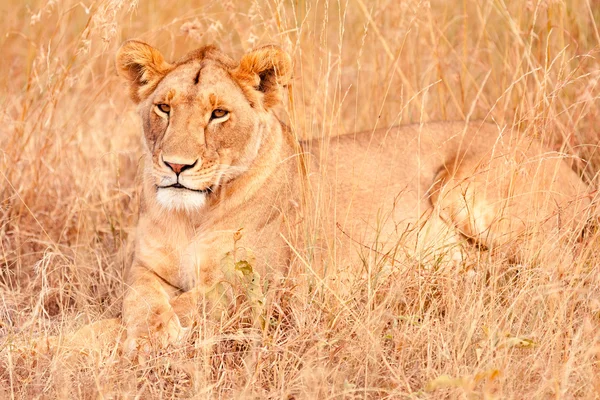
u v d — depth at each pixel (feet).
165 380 24.95
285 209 30.35
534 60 39.91
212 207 29.25
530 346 24.23
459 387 22.59
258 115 29.50
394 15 45.44
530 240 29.81
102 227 37.04
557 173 33.22
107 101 45.39
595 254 29.25
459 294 27.37
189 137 27.63
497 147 33.76
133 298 28.48
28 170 38.34
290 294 28.25
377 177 33.53
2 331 29.48
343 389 23.48
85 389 24.00
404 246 30.60
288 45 33.45
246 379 24.44
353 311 26.45
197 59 29.30
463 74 43.45
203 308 26.55
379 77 45.11
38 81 39.04
